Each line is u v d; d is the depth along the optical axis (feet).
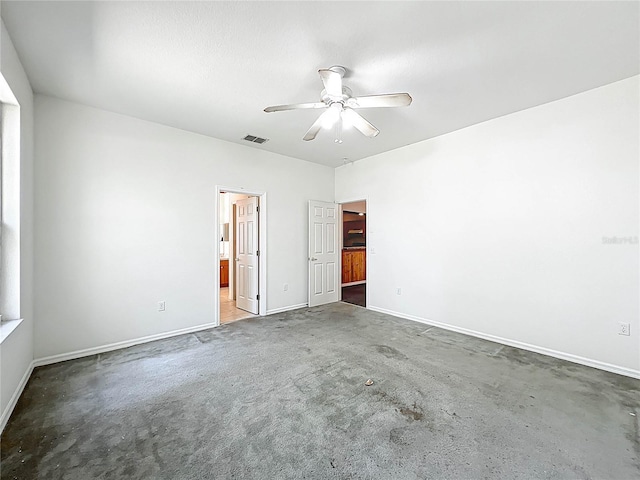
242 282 16.42
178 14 5.86
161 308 11.53
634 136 8.27
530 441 5.65
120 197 10.61
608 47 6.94
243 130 12.17
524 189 10.39
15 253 7.32
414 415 6.49
